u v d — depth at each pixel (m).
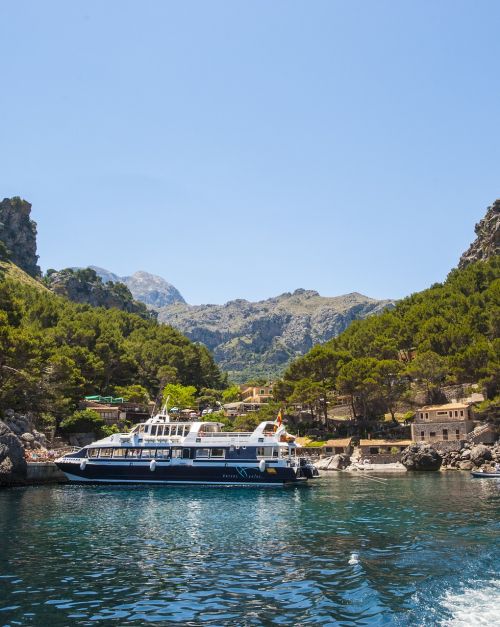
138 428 71.06
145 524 37.75
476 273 164.12
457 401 119.56
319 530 35.12
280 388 134.62
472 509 43.81
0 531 34.38
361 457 106.50
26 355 80.50
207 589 21.83
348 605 19.78
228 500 52.72
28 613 18.98
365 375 118.38
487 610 19.16
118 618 18.58
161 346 167.75
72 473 67.50
